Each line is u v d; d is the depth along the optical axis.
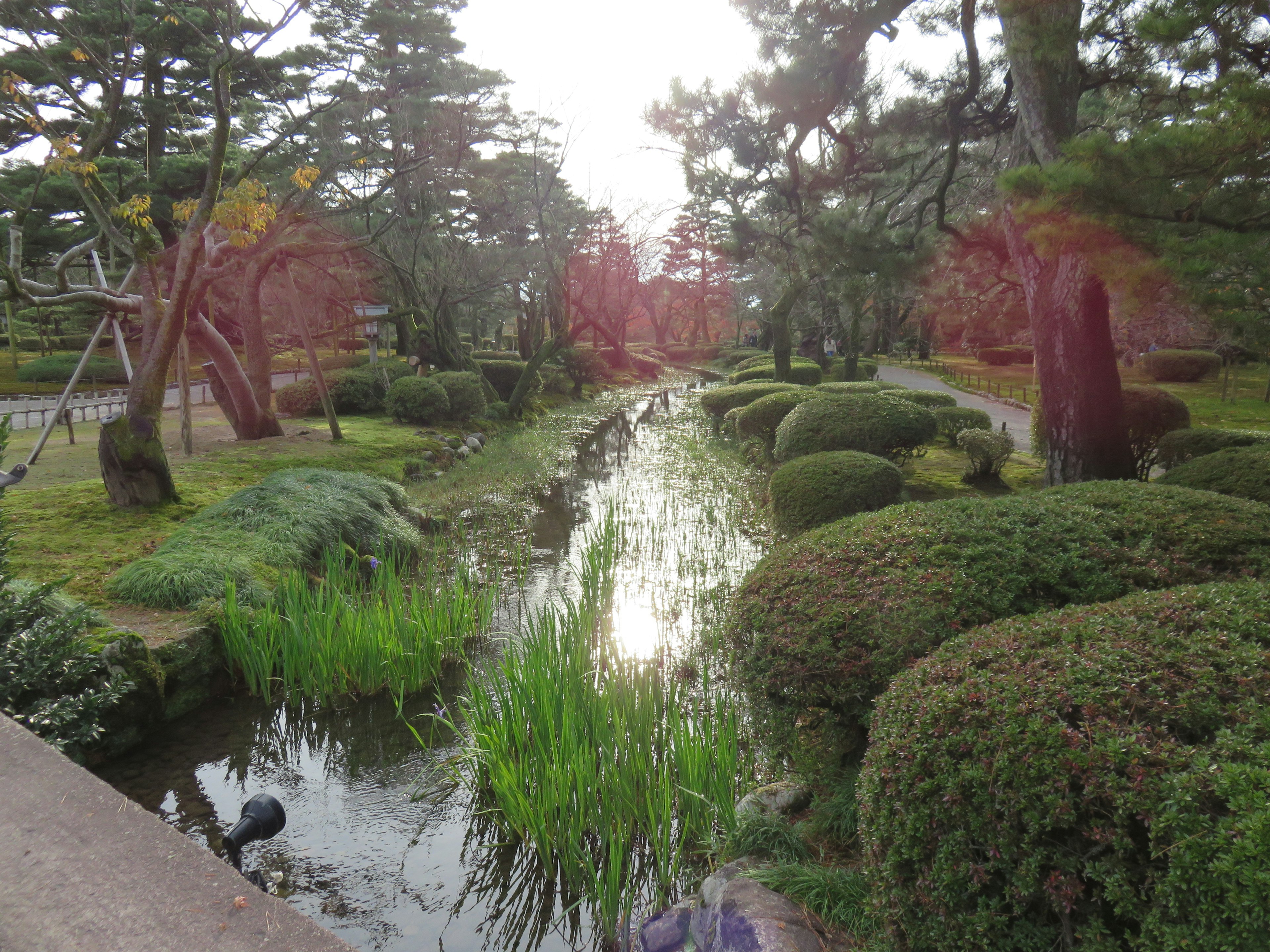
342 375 22.05
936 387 36.34
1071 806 2.02
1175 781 1.89
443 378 20.95
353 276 28.30
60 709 4.42
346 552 8.78
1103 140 6.11
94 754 5.00
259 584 7.09
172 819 4.49
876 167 16.52
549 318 29.61
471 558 9.78
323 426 18.61
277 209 13.41
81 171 9.26
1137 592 3.35
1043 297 9.97
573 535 11.20
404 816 4.57
